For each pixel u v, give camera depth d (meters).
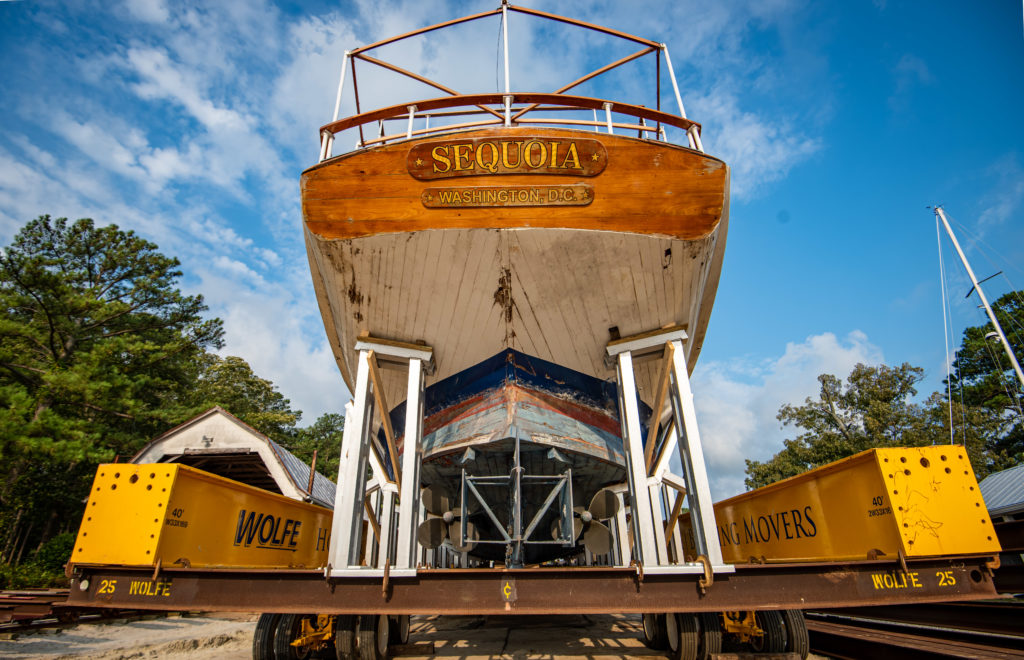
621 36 6.75
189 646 6.88
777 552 5.63
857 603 3.75
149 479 4.24
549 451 6.18
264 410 36.78
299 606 4.05
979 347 33.03
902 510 3.72
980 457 26.31
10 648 6.70
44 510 17.59
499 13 6.57
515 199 5.13
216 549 5.07
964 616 5.73
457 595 4.04
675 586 4.03
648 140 5.16
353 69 7.30
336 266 5.51
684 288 5.62
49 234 22.27
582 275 5.50
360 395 5.67
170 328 24.41
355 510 5.08
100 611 9.06
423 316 5.95
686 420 5.34
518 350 6.25
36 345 17.91
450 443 6.47
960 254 21.83
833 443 29.36
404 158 5.17
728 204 5.39
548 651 5.73
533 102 5.84
